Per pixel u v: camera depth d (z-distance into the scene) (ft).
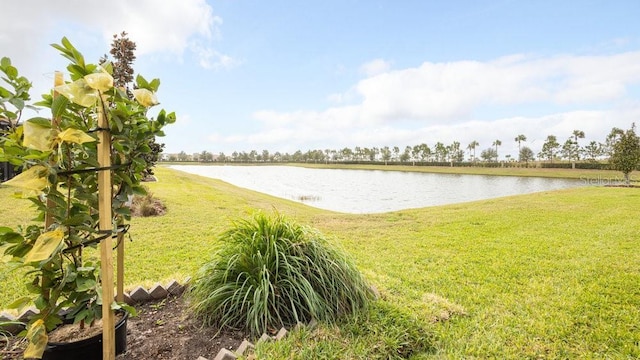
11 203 23.82
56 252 4.23
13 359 5.57
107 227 4.77
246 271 7.35
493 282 11.95
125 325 5.83
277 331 6.55
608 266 13.82
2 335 6.23
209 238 17.35
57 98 4.48
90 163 4.63
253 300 6.66
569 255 15.57
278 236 7.98
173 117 5.65
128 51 38.96
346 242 18.48
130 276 11.75
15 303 4.64
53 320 4.82
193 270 11.99
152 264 13.15
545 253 15.94
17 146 4.49
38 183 4.26
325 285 7.39
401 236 20.16
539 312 9.49
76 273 4.71
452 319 8.73
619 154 68.95
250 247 7.54
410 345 6.97
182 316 7.18
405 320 7.50
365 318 7.23
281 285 7.10
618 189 55.16
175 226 20.22
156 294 8.10
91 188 5.17
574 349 7.71
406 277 12.33
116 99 4.79
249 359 5.49
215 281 7.32
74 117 5.01
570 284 11.75
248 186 87.04
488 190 87.35
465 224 24.27
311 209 38.09
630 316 9.29
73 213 4.85
